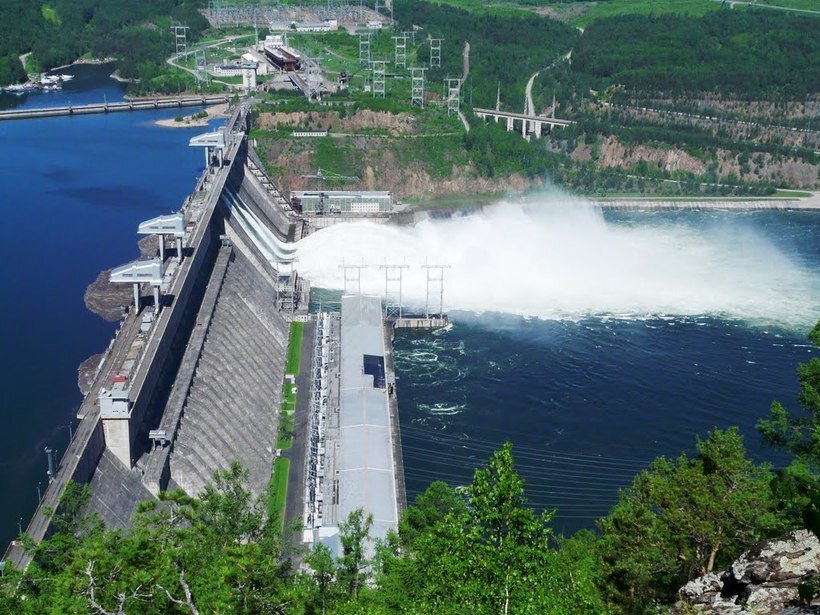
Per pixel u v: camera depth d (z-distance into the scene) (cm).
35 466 18600
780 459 18888
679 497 10431
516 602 7656
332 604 10119
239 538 10188
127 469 16125
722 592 7344
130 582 8300
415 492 17938
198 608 8406
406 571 10331
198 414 18450
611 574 10312
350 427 19250
